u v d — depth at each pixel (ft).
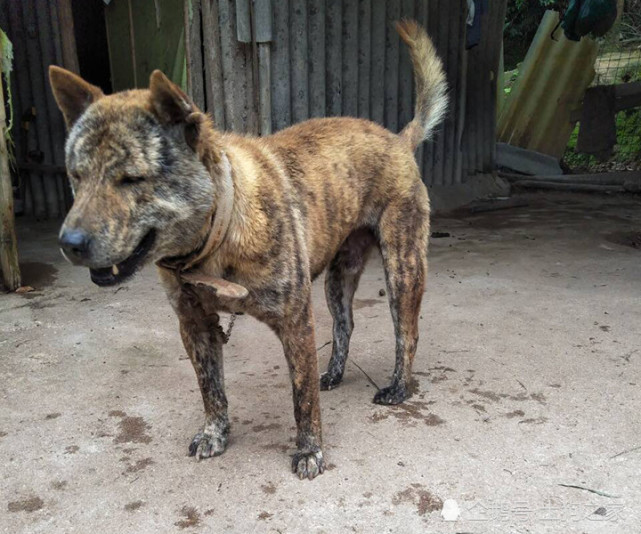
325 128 3.52
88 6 9.69
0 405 3.70
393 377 3.78
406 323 3.70
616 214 9.02
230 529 2.66
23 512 2.78
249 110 7.45
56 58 8.19
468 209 9.40
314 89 7.91
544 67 11.20
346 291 3.96
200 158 2.51
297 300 2.93
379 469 3.04
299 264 2.93
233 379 4.03
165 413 3.61
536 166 11.40
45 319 5.07
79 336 4.73
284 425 3.48
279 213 2.86
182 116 2.41
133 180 2.34
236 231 2.70
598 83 11.68
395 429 3.41
